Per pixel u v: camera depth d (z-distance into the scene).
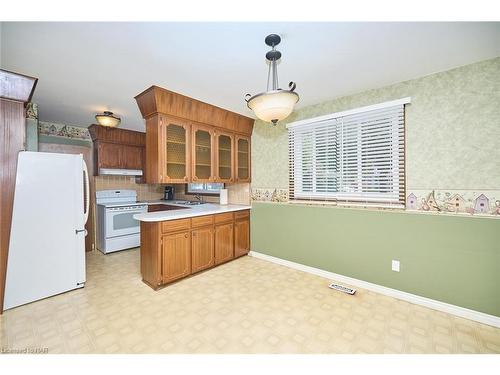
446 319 1.92
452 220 1.99
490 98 1.85
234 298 2.30
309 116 2.97
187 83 2.33
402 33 1.52
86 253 3.83
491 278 1.84
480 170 1.90
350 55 1.80
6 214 2.10
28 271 2.20
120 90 2.50
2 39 1.57
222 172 3.34
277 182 3.34
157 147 2.62
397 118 2.30
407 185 2.25
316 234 2.88
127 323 1.88
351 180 2.62
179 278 2.69
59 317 1.97
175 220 2.64
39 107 3.04
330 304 2.18
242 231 3.54
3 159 2.09
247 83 2.33
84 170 2.61
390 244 2.32
